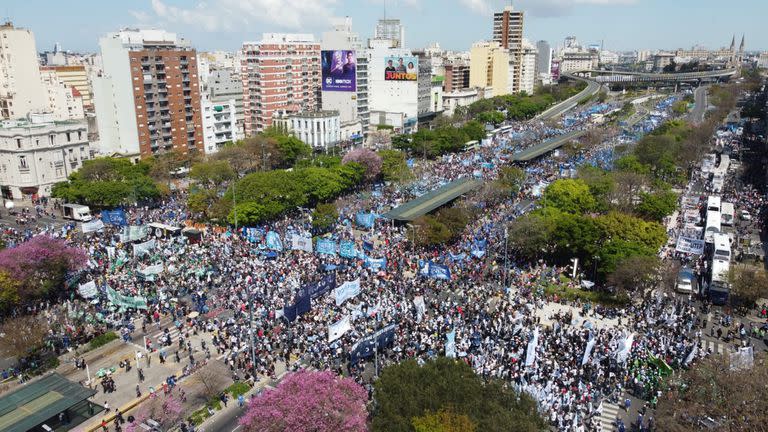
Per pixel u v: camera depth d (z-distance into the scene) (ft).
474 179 516.73
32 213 480.23
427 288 304.91
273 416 167.22
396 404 171.63
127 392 227.81
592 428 198.70
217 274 325.42
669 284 308.81
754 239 393.70
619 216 355.97
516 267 342.23
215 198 442.91
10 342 239.71
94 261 335.88
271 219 435.94
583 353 238.68
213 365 242.99
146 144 627.87
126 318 283.18
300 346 249.96
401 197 490.90
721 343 257.96
